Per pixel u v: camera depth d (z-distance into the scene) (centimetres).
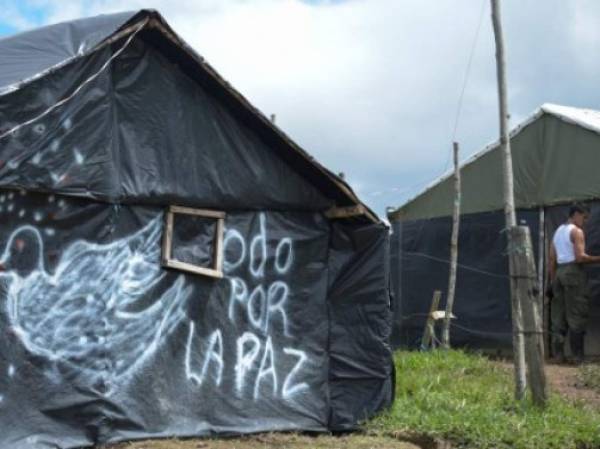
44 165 653
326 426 806
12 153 632
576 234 1220
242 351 773
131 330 709
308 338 812
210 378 752
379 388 827
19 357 646
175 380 731
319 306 823
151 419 711
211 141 760
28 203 656
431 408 848
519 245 875
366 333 830
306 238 821
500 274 1359
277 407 784
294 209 814
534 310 867
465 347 1384
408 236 1522
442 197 1488
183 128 743
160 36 711
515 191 1364
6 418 636
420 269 1491
